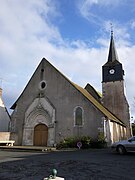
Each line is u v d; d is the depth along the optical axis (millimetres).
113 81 30344
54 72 22688
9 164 8883
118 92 29531
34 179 6227
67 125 20188
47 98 22125
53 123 20828
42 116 22016
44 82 22953
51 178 3207
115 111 28797
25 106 23234
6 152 14945
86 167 8000
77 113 20031
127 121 27781
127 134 27297
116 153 13195
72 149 16562
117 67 30781
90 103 19594
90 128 18938
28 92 23578
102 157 11008
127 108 28297
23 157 11469
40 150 15750
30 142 21750
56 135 20438
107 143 18203
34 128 22141
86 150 15797
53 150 15977
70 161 9516
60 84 21859
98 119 18781
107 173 6957
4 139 21438
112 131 20531
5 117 28547
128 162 9180
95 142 17672
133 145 12156
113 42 33875
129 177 6438
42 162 9359
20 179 6242
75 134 19516
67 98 21000
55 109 21297
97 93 31125
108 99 29766
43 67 23625
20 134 22422
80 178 6285
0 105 28172
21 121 22891
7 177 6512
